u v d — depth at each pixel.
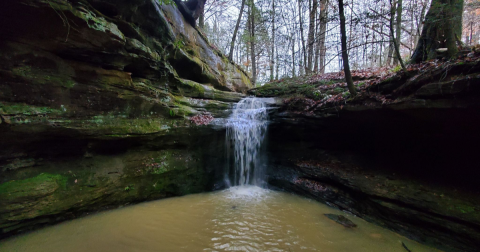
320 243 4.38
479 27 10.53
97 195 5.42
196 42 10.88
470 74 3.99
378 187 5.78
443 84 4.33
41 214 4.53
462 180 5.07
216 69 12.05
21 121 4.18
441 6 5.19
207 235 4.58
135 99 6.11
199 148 7.85
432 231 4.48
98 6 5.10
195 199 6.85
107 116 5.60
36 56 4.29
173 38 7.71
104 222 5.02
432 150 5.89
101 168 5.66
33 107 4.39
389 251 4.17
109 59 5.30
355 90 6.48
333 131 7.83
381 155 7.03
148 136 6.40
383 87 5.75
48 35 4.21
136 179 6.23
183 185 7.24
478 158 5.11
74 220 5.03
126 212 5.61
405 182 5.61
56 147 5.00
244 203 6.56
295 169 8.23
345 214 5.92
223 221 5.27
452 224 4.28
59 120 4.73
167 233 4.62
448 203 4.60
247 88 14.87
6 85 4.04
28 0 3.64
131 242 4.23
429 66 5.04
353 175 6.61
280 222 5.27
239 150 8.63
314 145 8.59
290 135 8.89
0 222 4.05
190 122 7.50
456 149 5.41
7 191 4.19
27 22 3.89
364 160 7.19
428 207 4.69
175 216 5.49
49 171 4.88
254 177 9.02
